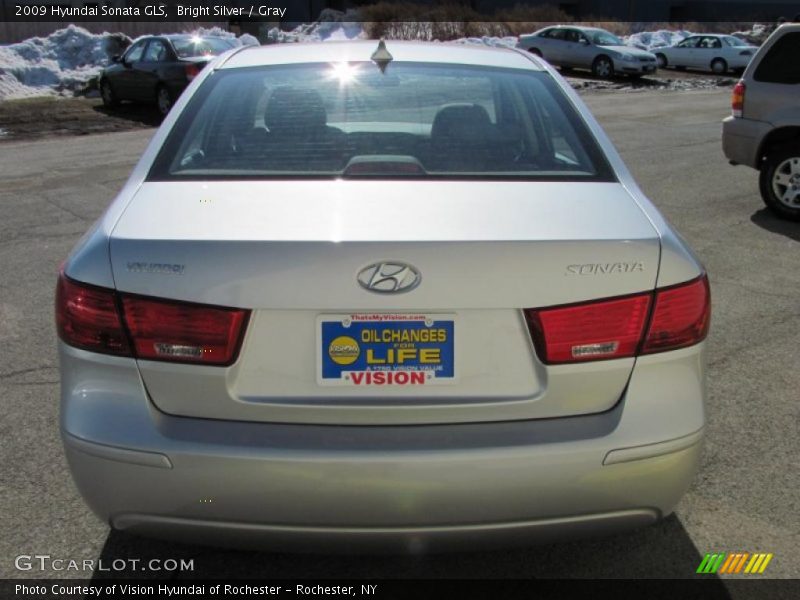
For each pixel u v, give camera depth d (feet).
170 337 6.82
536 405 6.96
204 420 6.93
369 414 6.86
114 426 6.92
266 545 7.13
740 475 10.53
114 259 6.95
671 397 7.19
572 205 7.63
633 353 7.06
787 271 19.21
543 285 6.82
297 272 6.69
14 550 8.93
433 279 6.72
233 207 7.43
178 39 50.47
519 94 9.85
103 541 9.12
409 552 7.15
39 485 10.16
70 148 38.42
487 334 6.88
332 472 6.70
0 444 11.13
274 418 6.89
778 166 23.79
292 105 9.36
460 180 8.07
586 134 9.15
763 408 12.39
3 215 24.40
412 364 6.88
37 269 19.06
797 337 15.17
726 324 15.87
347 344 6.84
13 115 50.96
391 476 6.70
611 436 6.93
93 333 7.00
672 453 7.11
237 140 8.75
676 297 7.16
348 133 8.88
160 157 8.52
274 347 6.83
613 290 6.95
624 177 8.51
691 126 44.86
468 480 6.75
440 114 9.27
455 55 10.85
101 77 55.21
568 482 6.89
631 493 7.09
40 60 67.77
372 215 7.18
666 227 7.59
